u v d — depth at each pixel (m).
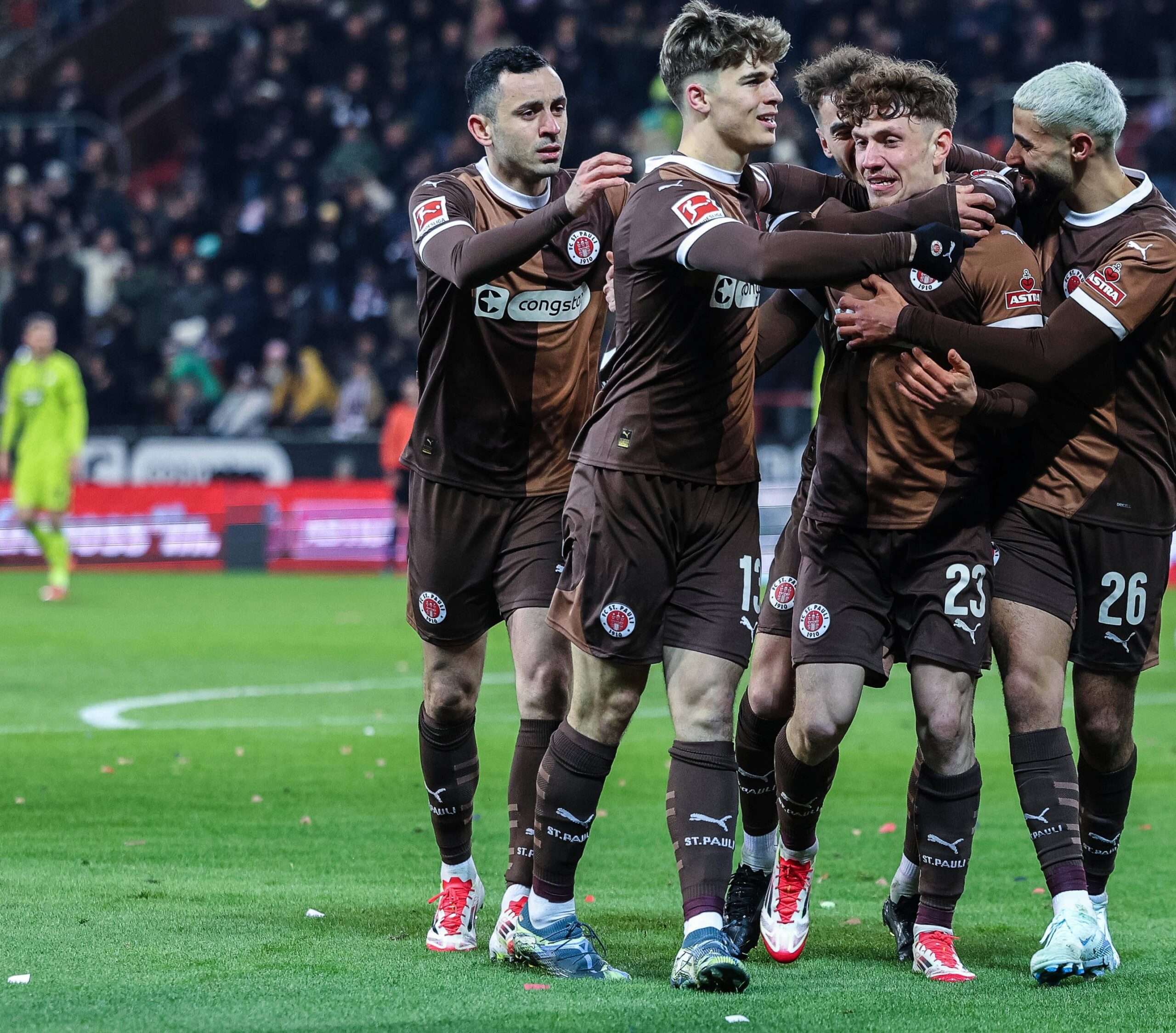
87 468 66.75
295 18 80.88
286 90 77.62
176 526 66.31
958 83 70.69
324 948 14.77
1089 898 14.34
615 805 23.38
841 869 19.45
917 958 14.38
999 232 14.12
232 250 74.12
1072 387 14.37
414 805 22.98
